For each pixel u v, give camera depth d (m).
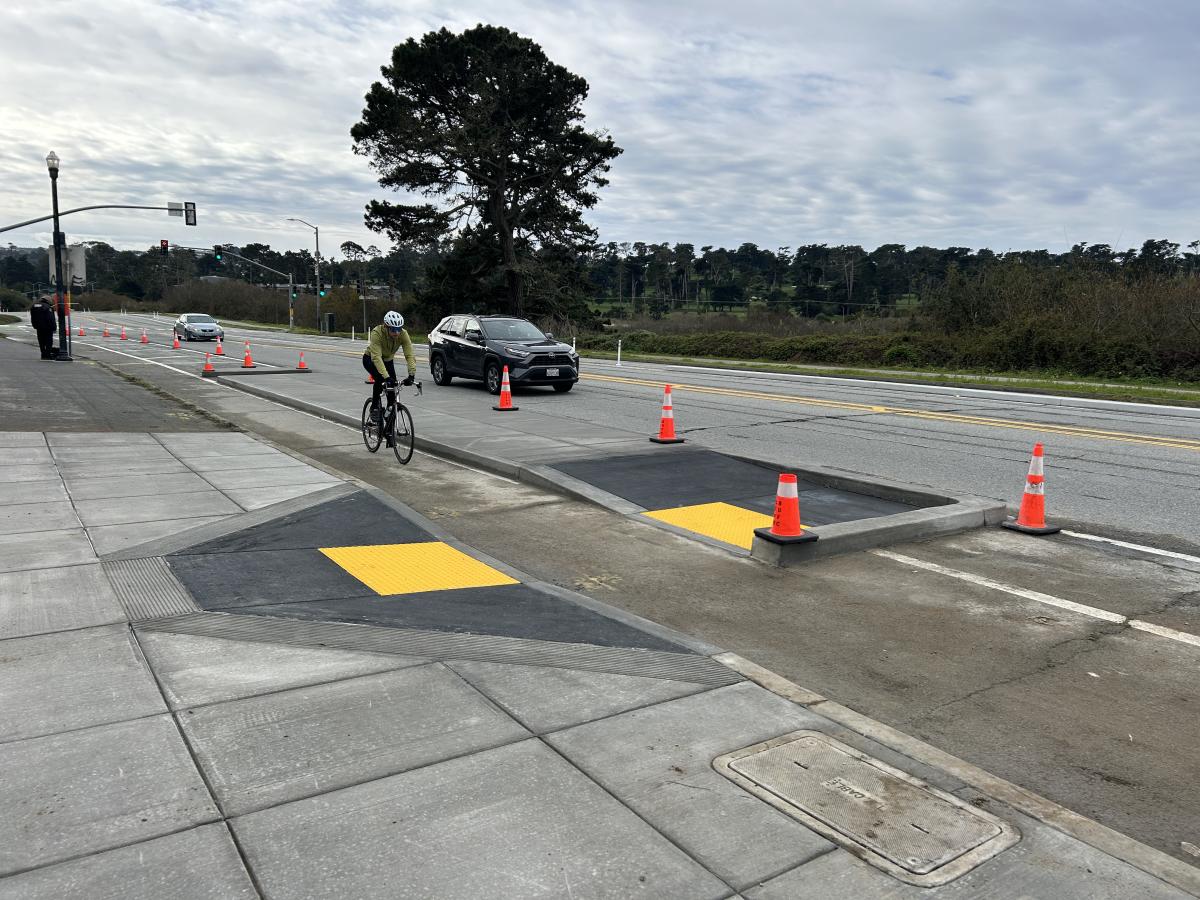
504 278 55.06
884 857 2.87
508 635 4.80
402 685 4.08
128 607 5.09
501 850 2.84
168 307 128.12
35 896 2.57
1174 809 3.34
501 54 47.62
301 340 50.72
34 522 7.05
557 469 9.84
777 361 34.53
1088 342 25.84
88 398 16.05
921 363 29.91
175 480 8.85
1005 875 2.80
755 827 3.02
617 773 3.34
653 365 31.00
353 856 2.79
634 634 4.88
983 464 10.73
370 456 11.45
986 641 5.02
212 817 2.99
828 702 4.04
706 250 123.81
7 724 3.61
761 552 6.61
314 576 5.87
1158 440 12.62
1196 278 25.59
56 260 26.98
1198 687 4.42
